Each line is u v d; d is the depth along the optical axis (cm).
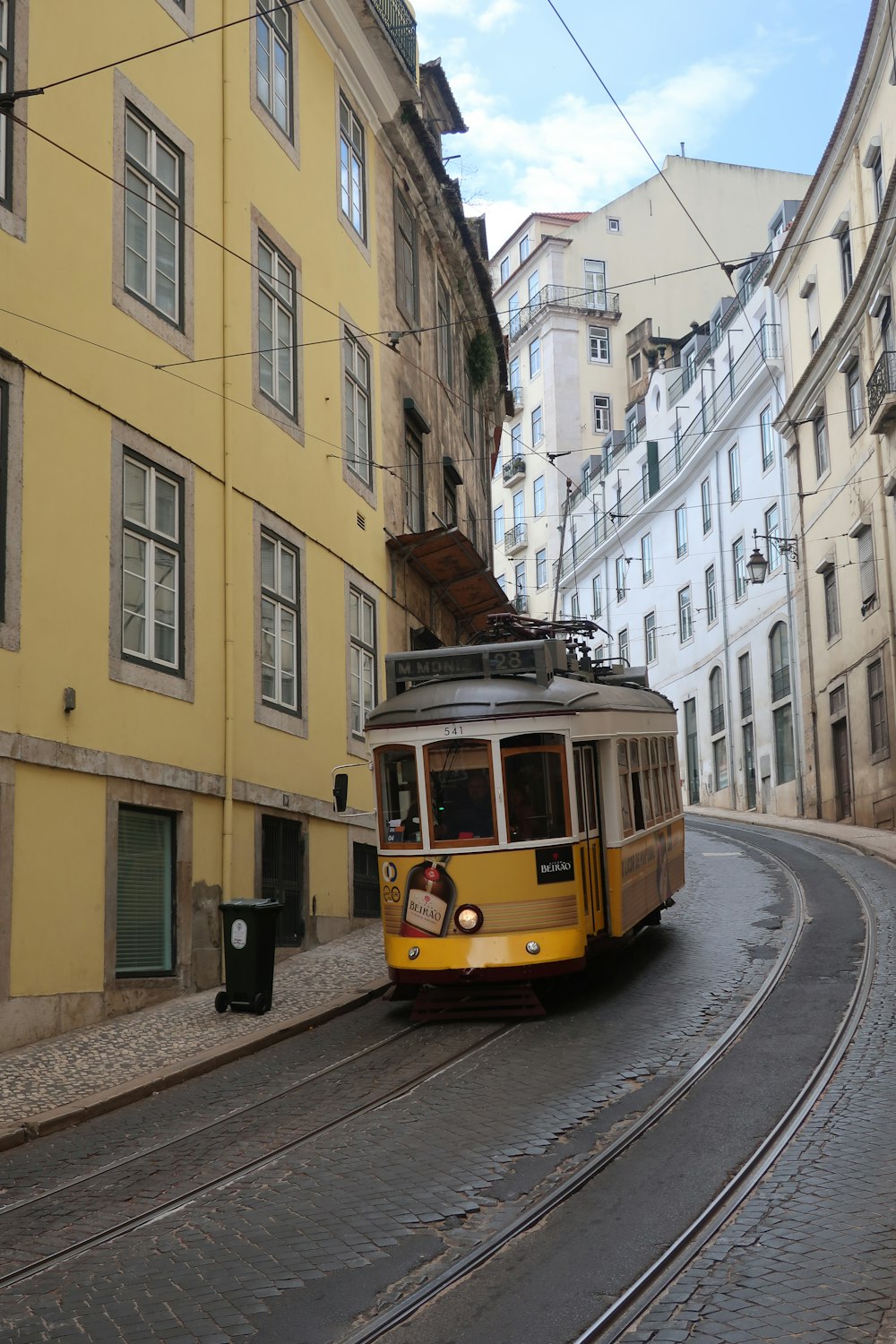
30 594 1166
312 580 1789
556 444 6531
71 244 1266
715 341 4531
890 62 2938
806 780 3738
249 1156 806
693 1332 523
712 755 4619
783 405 3903
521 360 6981
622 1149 780
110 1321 559
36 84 1227
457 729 1245
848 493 3366
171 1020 1227
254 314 1655
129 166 1384
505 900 1211
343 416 1969
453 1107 897
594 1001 1254
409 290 2428
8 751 1122
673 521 5019
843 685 3434
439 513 2569
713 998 1216
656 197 6638
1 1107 928
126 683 1301
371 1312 559
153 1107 951
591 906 1266
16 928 1121
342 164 2056
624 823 1370
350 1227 664
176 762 1380
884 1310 533
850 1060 957
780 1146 766
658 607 5191
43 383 1207
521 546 6825
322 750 1781
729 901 1883
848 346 3306
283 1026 1182
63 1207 724
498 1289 579
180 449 1440
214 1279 601
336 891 1797
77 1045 1120
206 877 1432
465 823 1231
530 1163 760
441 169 2469
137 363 1365
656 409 5191
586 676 1475
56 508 1213
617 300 6644
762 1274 577
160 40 1459
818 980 1267
